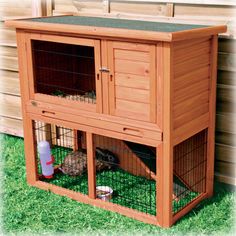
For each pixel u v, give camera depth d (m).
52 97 3.32
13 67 4.24
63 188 3.46
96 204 3.30
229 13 3.24
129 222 3.13
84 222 3.15
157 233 3.03
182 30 2.87
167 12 3.41
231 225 3.12
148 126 2.96
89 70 3.81
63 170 3.67
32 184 3.57
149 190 3.45
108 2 3.63
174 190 3.46
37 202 3.37
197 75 3.08
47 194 3.45
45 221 3.18
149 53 2.86
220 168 3.51
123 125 3.05
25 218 3.21
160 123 2.92
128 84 2.98
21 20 3.37
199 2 3.30
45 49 3.52
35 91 3.40
